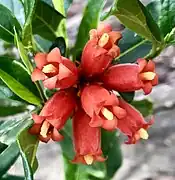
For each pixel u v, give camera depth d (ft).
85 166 0.52
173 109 0.84
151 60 0.41
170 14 0.43
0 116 0.50
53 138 0.39
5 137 0.41
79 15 0.87
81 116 0.39
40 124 0.38
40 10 0.41
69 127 0.49
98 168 0.53
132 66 0.39
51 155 0.86
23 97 0.40
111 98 0.36
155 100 0.84
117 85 0.39
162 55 0.85
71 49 0.43
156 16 0.44
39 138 0.39
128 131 0.39
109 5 0.76
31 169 0.36
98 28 0.38
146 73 0.39
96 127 0.38
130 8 0.37
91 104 0.37
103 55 0.38
